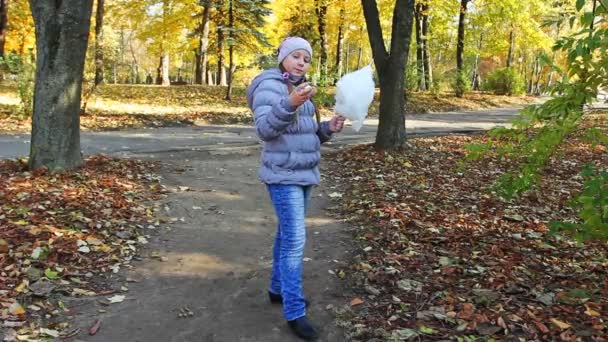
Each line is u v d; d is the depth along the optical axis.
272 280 3.76
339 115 3.30
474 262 4.45
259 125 3.07
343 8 25.80
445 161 9.57
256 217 6.07
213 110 18.44
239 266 4.56
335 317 3.54
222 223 5.80
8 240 4.43
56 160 7.14
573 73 3.24
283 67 3.30
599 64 3.13
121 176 7.38
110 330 3.38
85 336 3.28
